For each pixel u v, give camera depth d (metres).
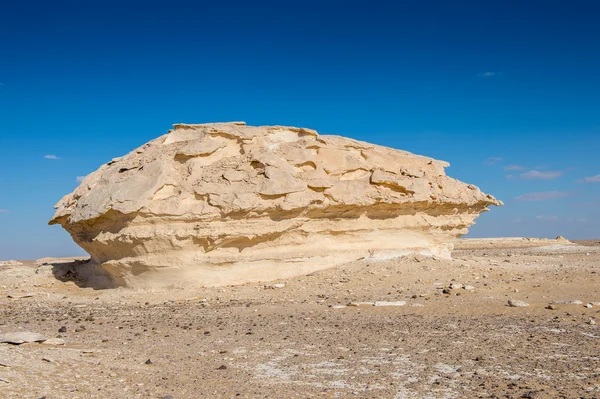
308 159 20.86
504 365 8.81
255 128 21.55
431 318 13.23
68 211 20.66
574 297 15.48
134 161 20.36
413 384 7.91
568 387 7.59
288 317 13.96
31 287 20.84
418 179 22.47
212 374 8.63
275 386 7.95
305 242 20.72
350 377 8.35
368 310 14.59
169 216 18.14
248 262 19.47
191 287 18.70
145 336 12.00
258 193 19.00
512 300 14.62
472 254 34.34
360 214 21.48
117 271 19.25
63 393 7.45
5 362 8.69
